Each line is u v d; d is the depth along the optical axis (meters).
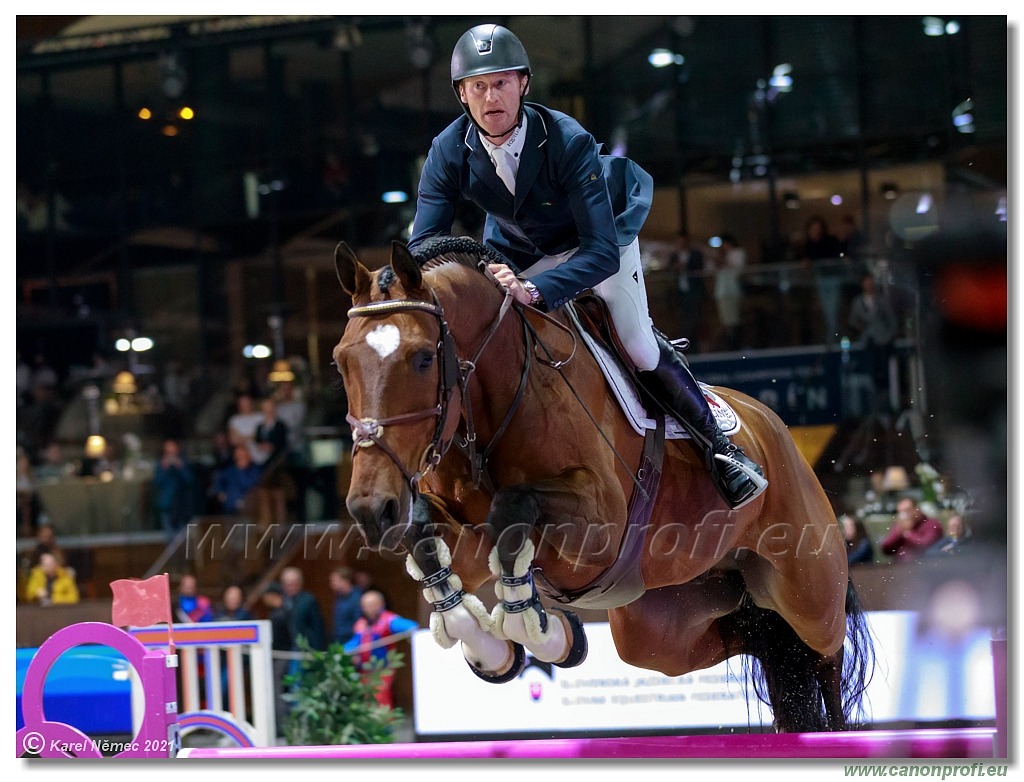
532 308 4.53
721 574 6.05
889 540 10.39
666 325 14.20
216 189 17.59
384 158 16.92
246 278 17.47
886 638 9.30
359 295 4.06
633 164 5.14
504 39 4.47
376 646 10.12
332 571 11.34
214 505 15.39
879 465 12.02
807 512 5.74
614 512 4.46
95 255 17.91
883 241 14.41
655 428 4.95
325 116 17.05
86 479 15.80
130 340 17.72
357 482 3.79
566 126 4.59
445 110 16.64
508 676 4.63
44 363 17.67
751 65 15.42
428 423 3.99
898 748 4.87
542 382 4.48
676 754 4.84
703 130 15.59
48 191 18.08
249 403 16.27
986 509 10.46
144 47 17.48
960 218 11.98
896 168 14.84
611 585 4.74
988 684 9.09
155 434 17.08
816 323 13.50
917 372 12.30
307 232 17.23
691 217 15.66
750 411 5.78
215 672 8.58
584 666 9.53
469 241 4.59
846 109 15.10
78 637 5.21
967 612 9.45
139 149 17.77
